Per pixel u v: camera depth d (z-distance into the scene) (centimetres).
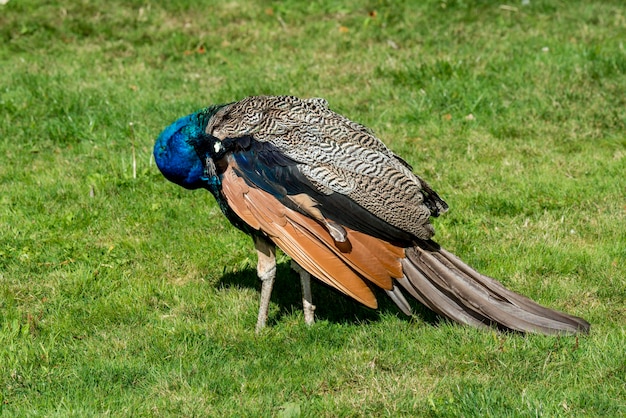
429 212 930
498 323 935
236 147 905
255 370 899
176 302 1070
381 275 905
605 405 809
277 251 1188
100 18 2116
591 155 1442
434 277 931
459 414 802
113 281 1121
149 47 1984
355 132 945
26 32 2055
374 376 882
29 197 1352
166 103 1680
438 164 1433
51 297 1080
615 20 1980
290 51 1938
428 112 1617
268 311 1027
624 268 1093
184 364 908
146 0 2172
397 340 948
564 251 1141
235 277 1133
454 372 888
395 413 813
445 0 2119
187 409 827
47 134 1587
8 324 1007
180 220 1278
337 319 1025
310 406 830
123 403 841
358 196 895
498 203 1291
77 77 1825
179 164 954
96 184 1384
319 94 1712
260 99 968
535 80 1692
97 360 921
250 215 887
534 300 1034
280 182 888
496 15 2047
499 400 819
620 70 1700
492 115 1600
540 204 1290
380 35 1988
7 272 1140
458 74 1730
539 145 1490
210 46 1980
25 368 905
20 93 1738
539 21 2000
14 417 819
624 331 938
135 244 1206
